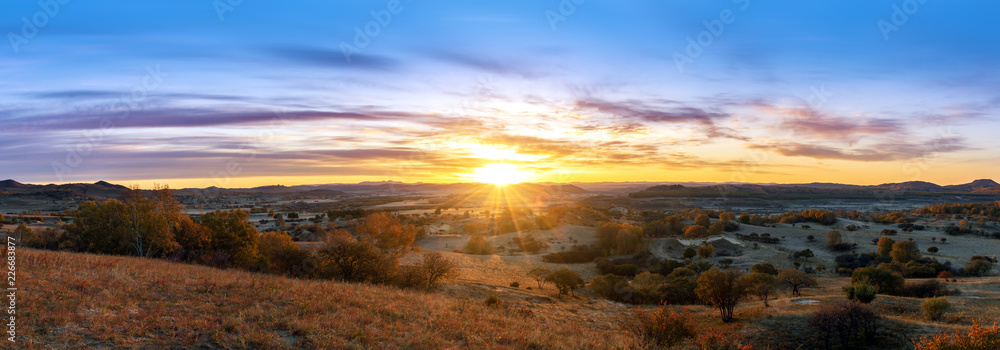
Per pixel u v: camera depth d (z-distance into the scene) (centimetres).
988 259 9231
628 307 4525
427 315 1783
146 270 2039
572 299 5028
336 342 1241
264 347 1155
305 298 1734
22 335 1016
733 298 3625
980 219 15000
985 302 3788
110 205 4753
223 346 1125
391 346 1295
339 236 3691
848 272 8569
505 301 3419
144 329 1173
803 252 10375
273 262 4559
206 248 5066
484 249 11300
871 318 2658
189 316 1328
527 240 13062
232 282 1917
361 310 1653
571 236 13738
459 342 1459
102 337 1077
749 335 3055
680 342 2281
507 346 1476
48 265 1802
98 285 1554
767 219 17125
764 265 8375
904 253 9056
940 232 13638
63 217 13562
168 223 4775
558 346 1580
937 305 3272
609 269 9325
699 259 10169
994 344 1534
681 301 5359
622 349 1834
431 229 15750
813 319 2848
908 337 2575
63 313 1191
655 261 10000
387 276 3603
